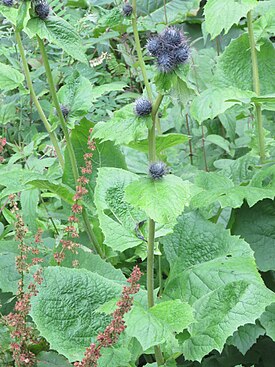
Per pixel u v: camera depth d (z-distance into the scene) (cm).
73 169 107
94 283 88
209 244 99
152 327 70
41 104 154
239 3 95
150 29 158
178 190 71
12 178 102
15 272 102
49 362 89
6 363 85
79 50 92
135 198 70
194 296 91
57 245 104
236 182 117
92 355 71
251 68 118
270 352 103
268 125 136
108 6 184
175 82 70
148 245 79
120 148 127
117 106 158
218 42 171
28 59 164
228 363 101
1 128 157
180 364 102
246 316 83
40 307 85
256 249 107
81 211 105
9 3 102
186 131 149
